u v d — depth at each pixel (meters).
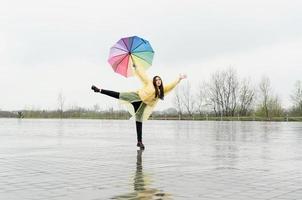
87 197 7.34
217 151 15.76
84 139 22.34
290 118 66.25
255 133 28.11
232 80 78.44
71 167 11.24
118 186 8.43
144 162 12.38
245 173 10.23
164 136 25.09
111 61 16.72
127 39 16.30
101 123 51.06
